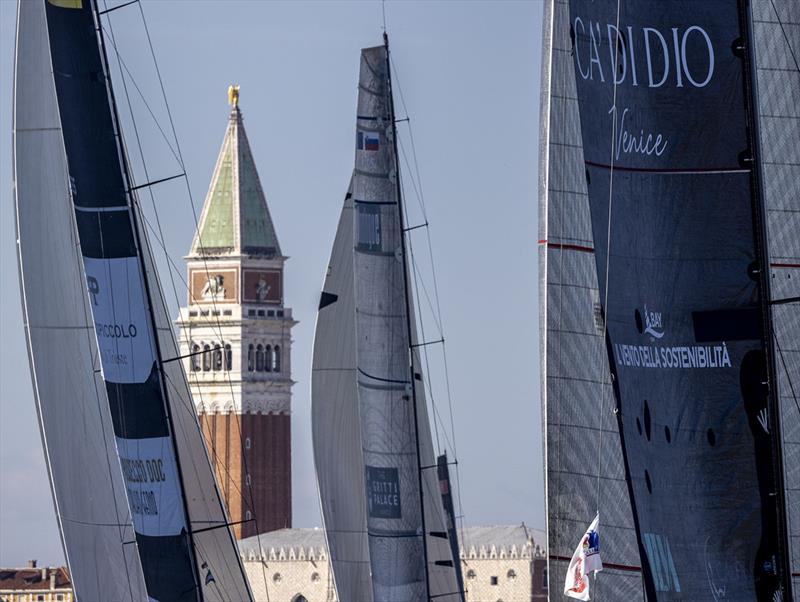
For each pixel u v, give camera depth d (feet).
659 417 388.57
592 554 454.40
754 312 384.47
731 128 383.45
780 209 394.11
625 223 390.42
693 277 385.91
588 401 467.11
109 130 615.57
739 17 382.01
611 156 391.65
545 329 477.36
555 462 466.70
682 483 386.93
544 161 501.56
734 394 384.47
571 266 472.44
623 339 392.88
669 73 384.47
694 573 386.93
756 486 384.06
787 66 396.16
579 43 395.96
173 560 639.35
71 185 625.82
